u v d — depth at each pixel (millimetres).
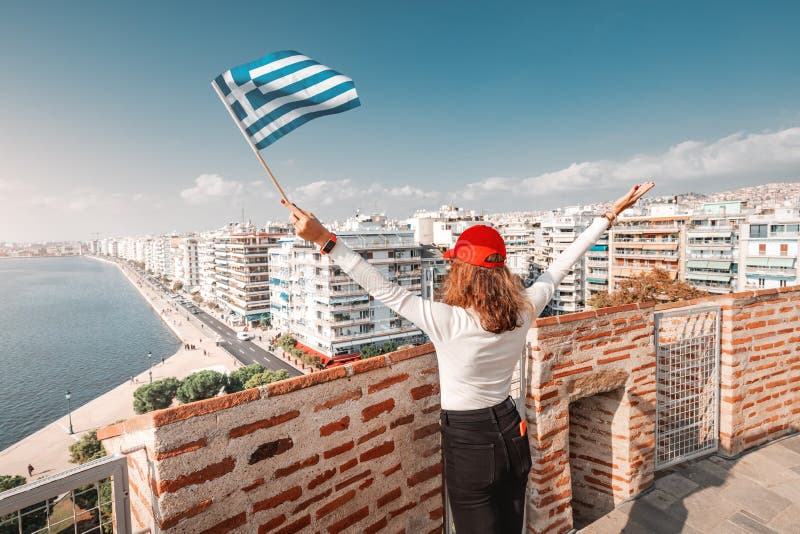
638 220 69625
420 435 3090
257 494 2289
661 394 4715
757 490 4305
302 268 70625
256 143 2402
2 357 90125
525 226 101875
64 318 131625
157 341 99312
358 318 66062
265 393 2311
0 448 50719
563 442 3893
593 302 48500
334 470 2617
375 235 67812
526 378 3777
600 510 4527
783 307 5320
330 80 2539
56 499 1937
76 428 53594
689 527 3832
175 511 2020
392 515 2949
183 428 2033
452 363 1908
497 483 1908
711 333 4969
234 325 106875
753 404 5125
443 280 2064
